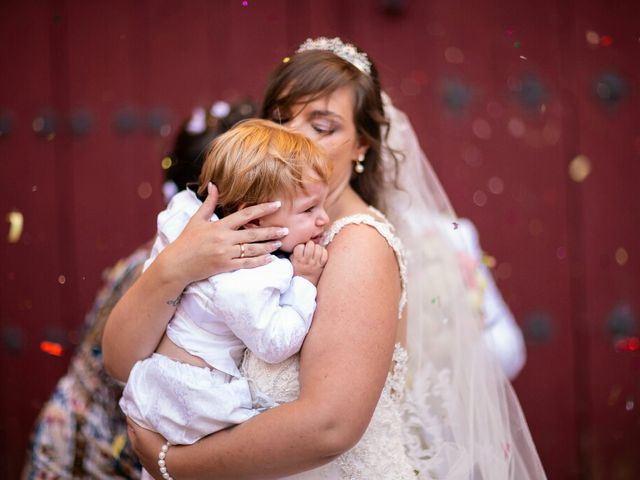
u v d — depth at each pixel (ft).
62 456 8.40
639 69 11.68
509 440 7.27
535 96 11.65
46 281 11.82
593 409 11.80
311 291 5.67
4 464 11.81
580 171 11.70
